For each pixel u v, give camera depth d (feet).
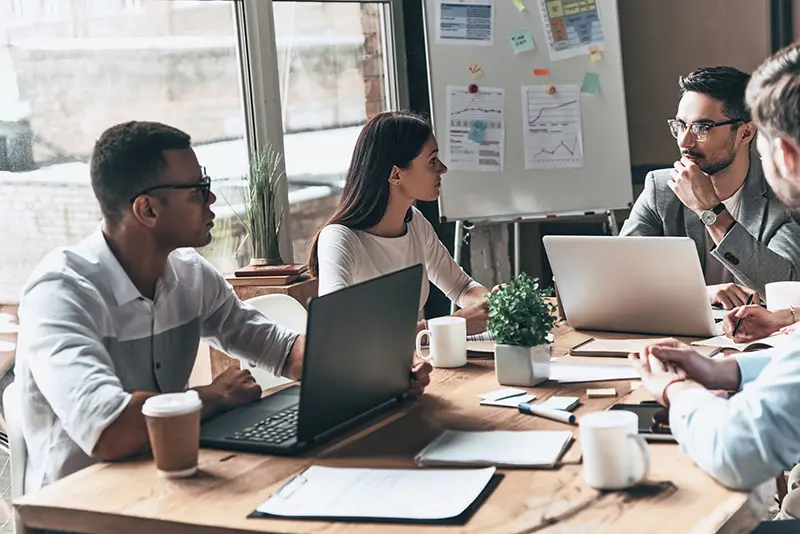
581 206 14.35
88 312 6.00
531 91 14.11
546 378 6.47
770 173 4.72
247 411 5.96
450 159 13.99
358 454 5.18
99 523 4.58
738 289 8.44
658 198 10.07
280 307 8.29
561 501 4.37
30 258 10.62
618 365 6.79
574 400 5.89
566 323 8.35
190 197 6.27
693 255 7.19
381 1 14.56
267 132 12.87
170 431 4.90
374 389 5.83
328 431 5.51
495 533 4.06
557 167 14.24
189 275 6.88
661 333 7.71
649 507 4.26
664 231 10.03
